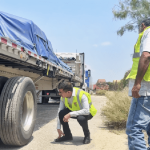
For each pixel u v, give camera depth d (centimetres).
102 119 621
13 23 407
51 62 580
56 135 429
